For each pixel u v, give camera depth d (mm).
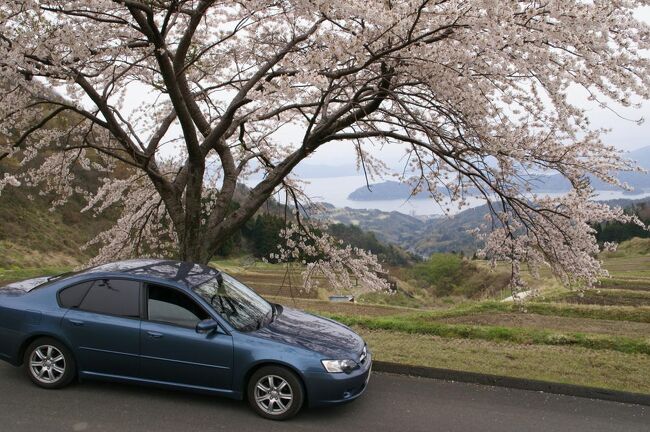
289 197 10469
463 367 6863
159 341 5320
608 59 5902
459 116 6734
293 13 8391
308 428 5023
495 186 7180
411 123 7625
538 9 5938
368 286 9891
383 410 5602
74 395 5484
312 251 10062
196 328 5195
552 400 6070
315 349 5273
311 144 7777
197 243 7793
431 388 6367
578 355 7574
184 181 8656
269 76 8406
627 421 5516
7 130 8688
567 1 5637
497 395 6191
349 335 5953
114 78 8125
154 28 6793
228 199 8695
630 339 8141
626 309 12023
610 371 6875
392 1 7215
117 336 5391
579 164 7344
